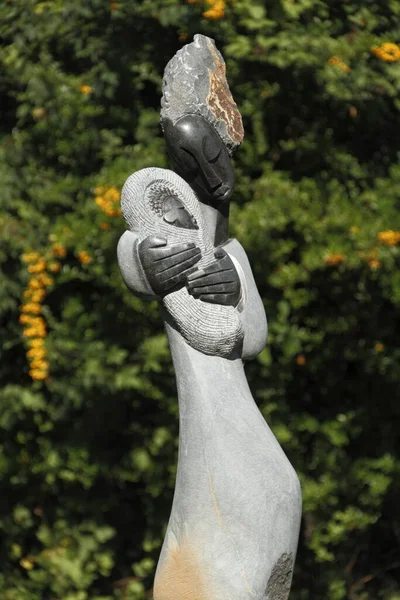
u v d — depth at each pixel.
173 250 5.44
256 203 8.98
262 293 9.19
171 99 5.78
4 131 10.11
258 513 5.37
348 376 10.05
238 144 5.95
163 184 5.61
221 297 5.52
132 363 9.23
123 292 8.98
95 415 9.50
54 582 10.05
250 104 9.16
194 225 5.57
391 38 9.39
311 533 10.00
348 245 8.91
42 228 9.13
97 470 9.61
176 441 9.42
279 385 9.36
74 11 9.31
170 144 5.77
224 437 5.43
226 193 5.79
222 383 5.51
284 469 5.50
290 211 8.94
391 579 10.80
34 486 10.07
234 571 5.36
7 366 9.61
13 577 10.34
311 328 9.54
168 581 5.48
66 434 9.68
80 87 9.42
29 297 9.12
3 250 9.15
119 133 9.44
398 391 9.89
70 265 9.17
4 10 9.66
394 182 9.37
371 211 9.20
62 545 10.05
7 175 9.50
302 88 9.33
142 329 9.22
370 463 9.92
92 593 10.29
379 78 9.09
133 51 9.30
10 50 9.66
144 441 9.56
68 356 9.16
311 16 9.23
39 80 9.37
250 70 9.16
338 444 9.77
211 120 5.81
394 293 9.13
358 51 9.08
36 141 9.58
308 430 9.83
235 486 5.38
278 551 5.42
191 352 5.52
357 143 9.78
